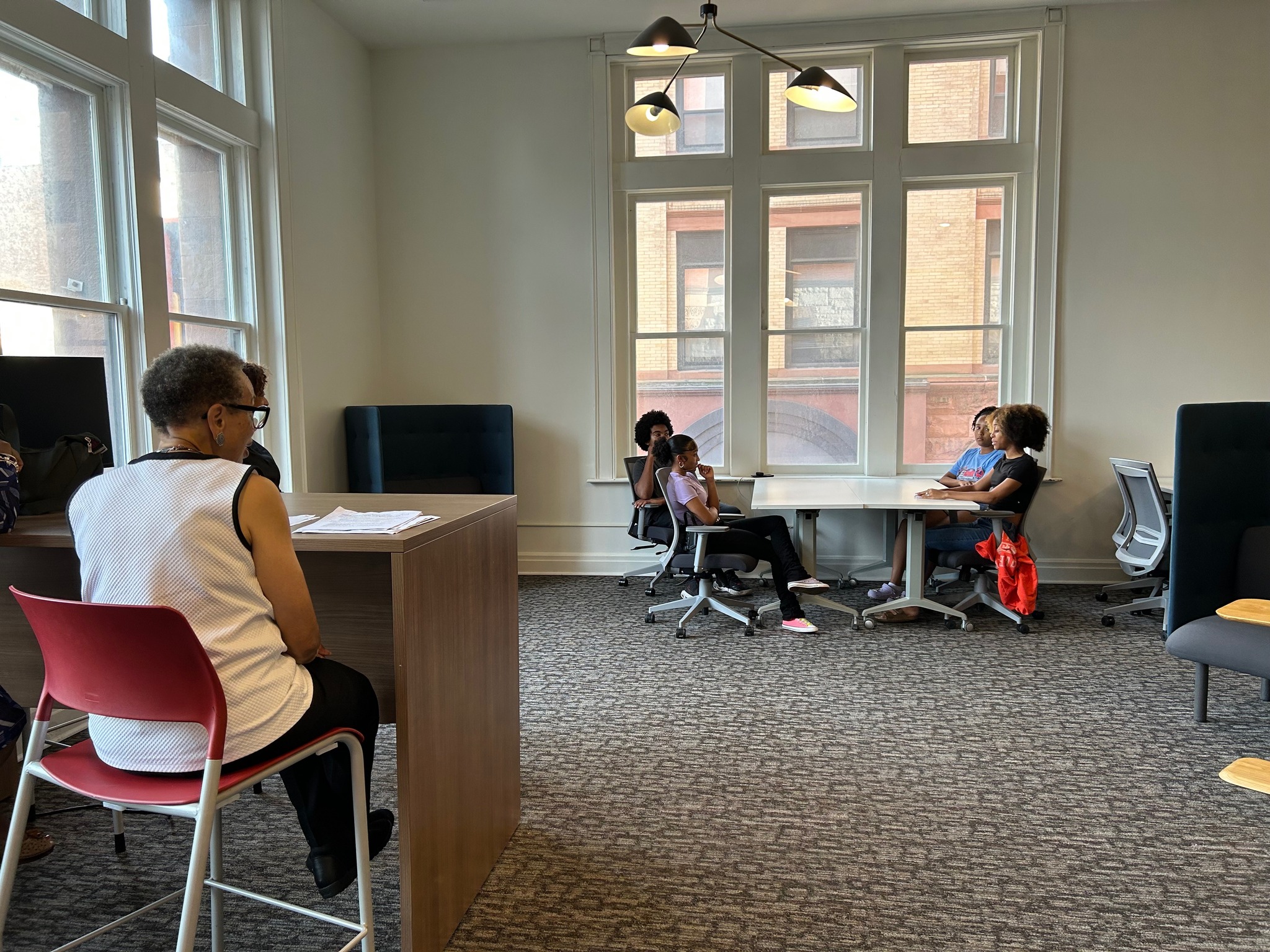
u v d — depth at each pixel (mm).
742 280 5605
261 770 1367
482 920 1895
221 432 1515
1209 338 5203
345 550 1593
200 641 1325
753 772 2680
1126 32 5121
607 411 5750
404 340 5875
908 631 4348
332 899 1999
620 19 5289
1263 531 3104
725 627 4477
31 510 1959
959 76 5410
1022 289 5406
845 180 5453
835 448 5730
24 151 3002
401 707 1609
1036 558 5449
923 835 2264
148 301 3498
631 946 1790
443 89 5715
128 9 3391
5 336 2928
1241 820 2330
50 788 2652
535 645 4160
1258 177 5082
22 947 1813
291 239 4637
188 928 1236
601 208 5625
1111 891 1985
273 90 4465
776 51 5414
